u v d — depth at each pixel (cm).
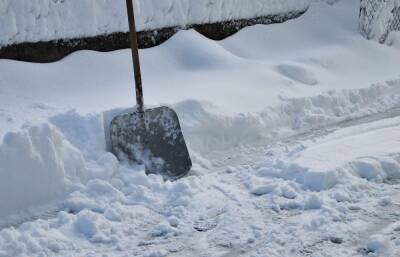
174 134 471
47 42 634
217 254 345
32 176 408
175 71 670
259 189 423
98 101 571
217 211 398
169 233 371
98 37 670
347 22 854
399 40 840
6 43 609
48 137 419
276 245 348
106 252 352
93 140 461
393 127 532
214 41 735
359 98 628
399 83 671
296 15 853
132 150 463
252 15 802
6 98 564
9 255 340
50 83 603
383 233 356
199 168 475
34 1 620
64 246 356
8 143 404
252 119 536
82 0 652
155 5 707
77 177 432
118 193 417
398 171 440
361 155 459
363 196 406
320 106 600
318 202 394
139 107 467
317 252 338
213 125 518
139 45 703
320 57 729
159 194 423
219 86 607
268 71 662
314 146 491
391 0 819
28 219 396
